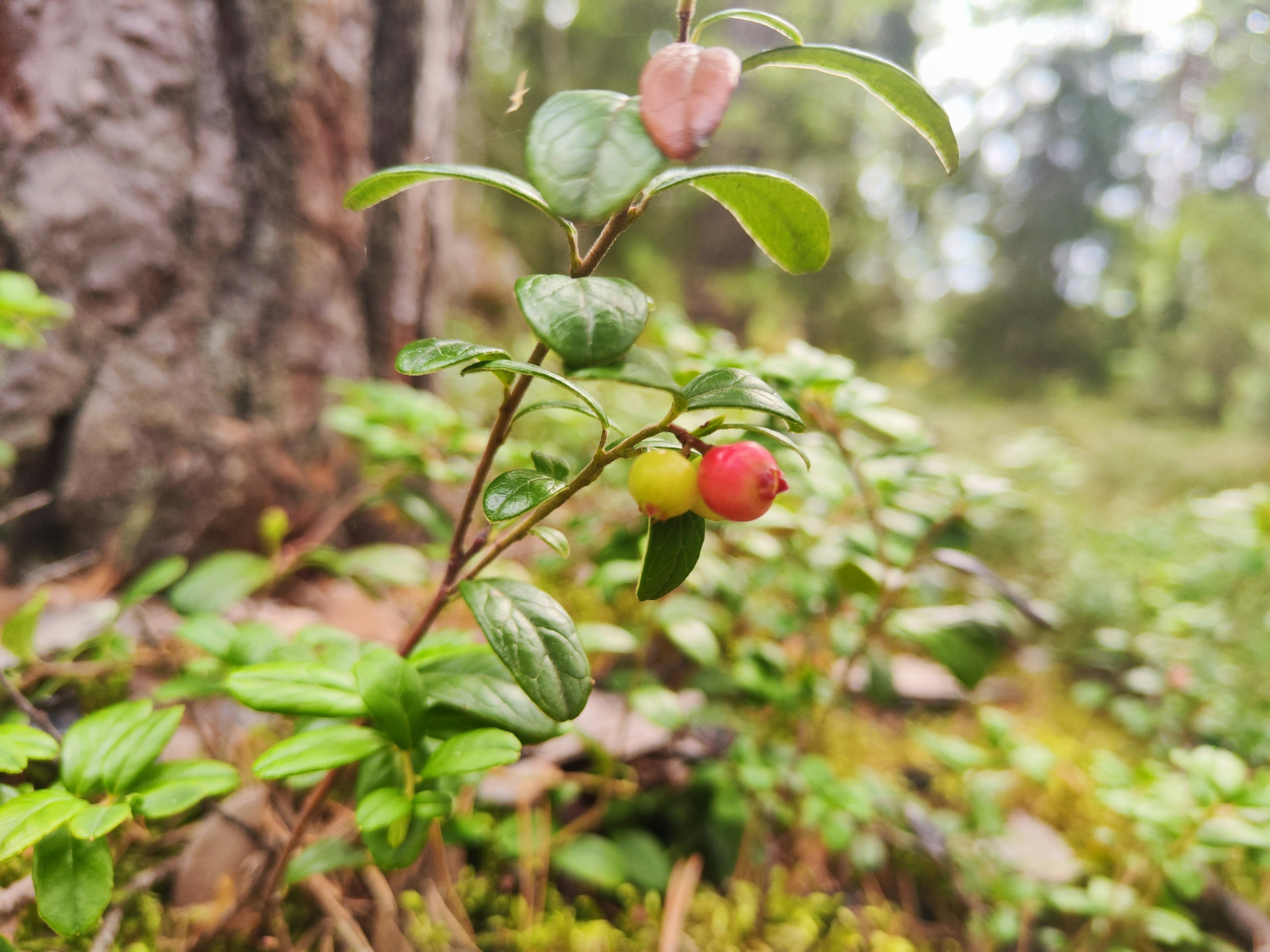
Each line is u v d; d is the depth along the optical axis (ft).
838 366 0.43
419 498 0.58
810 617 0.57
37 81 0.51
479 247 1.93
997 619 0.48
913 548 0.53
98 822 0.26
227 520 0.66
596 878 0.43
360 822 0.27
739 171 0.25
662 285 2.74
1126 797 0.42
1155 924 0.43
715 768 0.50
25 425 0.55
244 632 0.35
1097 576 0.93
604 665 0.65
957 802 0.60
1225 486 1.93
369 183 0.25
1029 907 0.47
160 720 0.30
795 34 0.26
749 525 0.50
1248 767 0.63
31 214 0.53
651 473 0.25
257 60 0.59
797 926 0.46
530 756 0.50
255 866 0.40
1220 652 0.75
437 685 0.31
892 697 0.51
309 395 0.70
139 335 0.59
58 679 0.44
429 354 0.24
